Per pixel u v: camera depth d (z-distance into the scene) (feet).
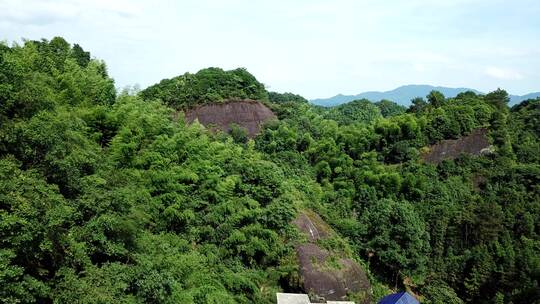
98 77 105.91
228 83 186.09
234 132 164.66
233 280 92.53
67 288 54.70
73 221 60.29
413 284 136.87
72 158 62.54
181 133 105.09
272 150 162.71
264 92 198.90
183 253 86.07
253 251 102.73
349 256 119.14
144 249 74.64
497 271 130.62
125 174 82.84
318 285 105.50
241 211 103.09
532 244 135.03
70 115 72.54
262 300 98.12
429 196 157.07
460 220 148.46
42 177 58.29
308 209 131.85
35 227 50.42
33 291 51.11
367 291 114.11
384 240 128.36
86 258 59.36
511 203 150.71
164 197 89.97
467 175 168.25
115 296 58.85
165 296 66.80
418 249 130.21
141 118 98.68
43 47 116.06
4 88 59.16
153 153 92.38
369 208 146.10
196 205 97.91
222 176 109.70
